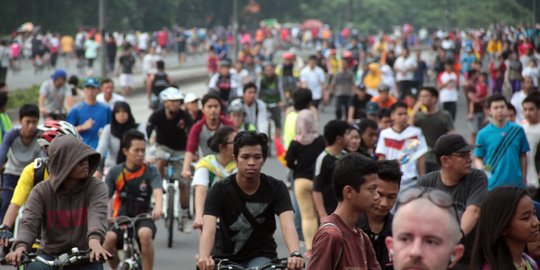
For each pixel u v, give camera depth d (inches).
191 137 1218.0
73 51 6122.1
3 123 1310.3
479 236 546.6
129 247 956.0
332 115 3243.1
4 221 786.8
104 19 3388.3
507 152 1130.0
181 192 1346.0
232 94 2375.7
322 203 1038.4
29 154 1130.0
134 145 986.1
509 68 3595.0
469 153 793.6
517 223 537.0
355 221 618.5
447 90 2704.2
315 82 2711.6
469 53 4421.8
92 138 1425.9
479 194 785.6
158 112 1354.6
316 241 606.9
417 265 371.2
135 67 5152.6
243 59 4473.4
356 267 603.8
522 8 6122.1
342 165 611.8
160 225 1446.9
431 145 1390.3
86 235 719.7
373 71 2967.5
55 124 822.5
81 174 705.0
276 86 2226.9
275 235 1363.2
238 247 716.7
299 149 1167.0
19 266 762.8
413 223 373.7
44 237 721.6
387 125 1418.6
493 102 1135.0
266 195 712.4
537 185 1169.4
